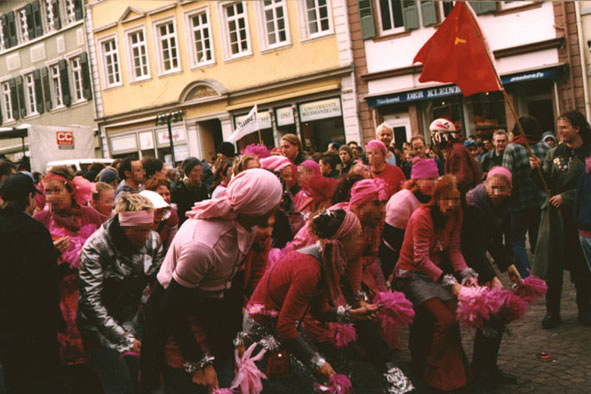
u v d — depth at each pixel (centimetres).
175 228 483
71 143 2164
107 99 2786
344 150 882
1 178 601
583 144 559
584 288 552
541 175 560
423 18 1859
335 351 377
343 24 2020
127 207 350
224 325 325
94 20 2773
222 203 294
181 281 295
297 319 328
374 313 348
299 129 2169
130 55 2670
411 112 1923
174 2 2456
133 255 362
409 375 452
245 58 2291
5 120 3409
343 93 2047
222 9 2336
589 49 1602
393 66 1939
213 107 2403
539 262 549
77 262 431
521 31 1700
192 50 2450
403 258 426
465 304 392
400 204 470
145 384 314
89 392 429
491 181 445
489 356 431
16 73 3284
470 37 619
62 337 437
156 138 2620
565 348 496
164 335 307
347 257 326
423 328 432
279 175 528
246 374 321
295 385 363
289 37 2162
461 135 1825
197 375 309
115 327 354
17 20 3241
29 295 393
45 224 467
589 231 518
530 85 1727
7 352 389
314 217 322
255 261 375
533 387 426
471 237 427
